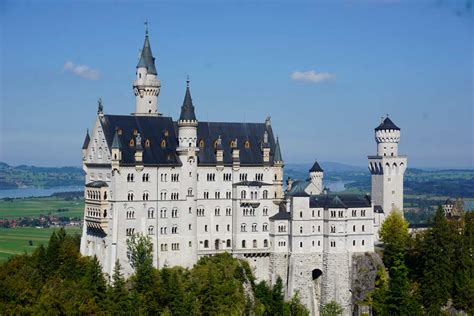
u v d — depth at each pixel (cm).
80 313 19038
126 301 19525
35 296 19700
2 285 19825
